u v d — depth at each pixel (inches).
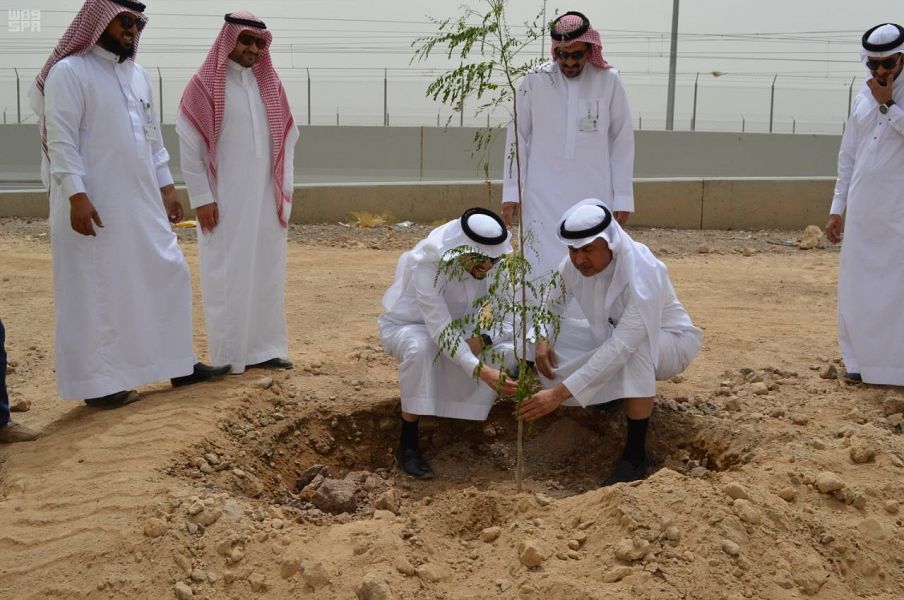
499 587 149.2
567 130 249.8
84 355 211.2
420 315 216.4
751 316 327.0
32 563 158.1
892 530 167.6
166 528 162.6
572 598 143.7
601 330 206.2
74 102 203.6
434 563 155.8
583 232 191.8
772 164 1200.8
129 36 210.7
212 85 229.5
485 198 551.5
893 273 233.9
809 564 155.6
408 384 208.2
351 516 184.7
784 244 490.6
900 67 227.9
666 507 161.5
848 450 193.5
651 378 197.8
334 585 149.6
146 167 216.8
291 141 244.5
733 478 179.9
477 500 171.5
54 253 210.2
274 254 245.4
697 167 1214.3
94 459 191.3
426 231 521.0
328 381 243.4
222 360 240.7
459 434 231.3
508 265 184.9
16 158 1261.1
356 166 1220.5
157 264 219.3
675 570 149.7
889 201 231.9
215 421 209.8
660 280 200.4
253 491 194.4
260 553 159.3
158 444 197.2
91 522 167.0
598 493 167.3
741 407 225.1
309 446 221.3
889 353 236.1
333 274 404.5
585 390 193.5
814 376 251.6
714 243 491.5
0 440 204.4
